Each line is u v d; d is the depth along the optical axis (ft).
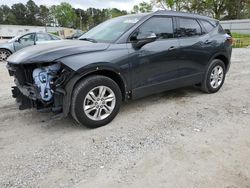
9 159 9.86
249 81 21.75
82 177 8.71
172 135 11.60
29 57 11.17
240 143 10.80
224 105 15.52
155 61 13.87
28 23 338.34
